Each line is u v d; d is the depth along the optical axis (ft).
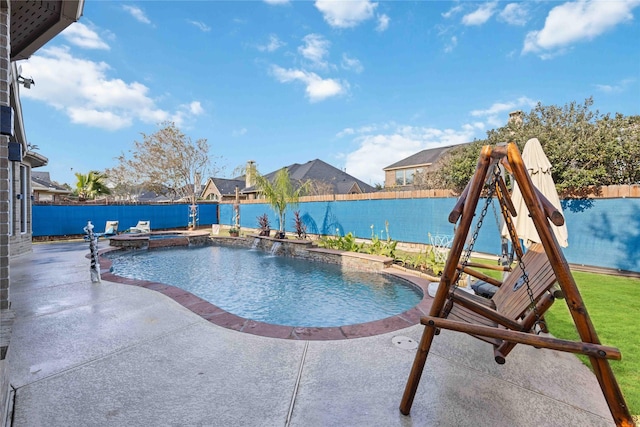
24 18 12.26
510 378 9.36
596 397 8.41
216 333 12.60
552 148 29.01
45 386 8.71
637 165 26.12
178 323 13.64
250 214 66.39
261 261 36.99
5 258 7.37
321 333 12.75
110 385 8.82
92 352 10.83
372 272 29.71
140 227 59.06
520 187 6.48
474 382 9.14
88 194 83.66
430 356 10.79
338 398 8.33
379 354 10.91
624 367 9.96
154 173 84.53
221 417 7.54
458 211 7.57
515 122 38.45
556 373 9.65
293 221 55.72
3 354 5.74
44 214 51.31
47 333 12.41
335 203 48.60
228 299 22.31
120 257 39.32
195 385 8.88
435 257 27.94
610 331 12.82
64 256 32.94
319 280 27.50
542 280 8.21
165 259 38.42
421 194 38.24
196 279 28.12
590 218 26.63
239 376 9.38
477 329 6.76
